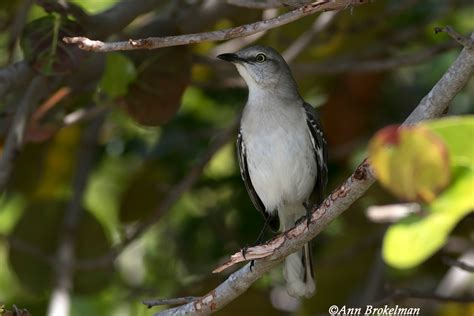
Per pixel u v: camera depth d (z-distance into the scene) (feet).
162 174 45.47
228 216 44.80
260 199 35.94
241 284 26.68
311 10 23.99
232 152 45.34
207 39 23.93
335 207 23.97
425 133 15.05
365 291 39.65
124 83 33.83
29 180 45.14
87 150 43.16
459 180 15.31
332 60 43.24
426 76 47.26
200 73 44.11
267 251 25.63
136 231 40.24
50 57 32.30
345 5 24.27
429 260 42.55
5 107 40.32
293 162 34.04
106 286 41.29
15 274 41.55
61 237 41.88
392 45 44.11
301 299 41.73
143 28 37.04
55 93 37.91
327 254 42.52
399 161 15.19
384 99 46.70
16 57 45.01
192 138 44.78
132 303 45.42
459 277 38.70
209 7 38.17
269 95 34.40
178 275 45.01
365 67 39.83
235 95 46.96
